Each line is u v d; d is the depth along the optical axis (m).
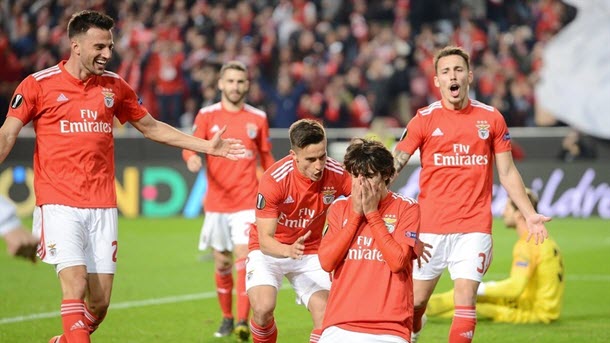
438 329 29.42
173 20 76.06
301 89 70.56
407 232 18.86
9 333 29.00
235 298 36.41
